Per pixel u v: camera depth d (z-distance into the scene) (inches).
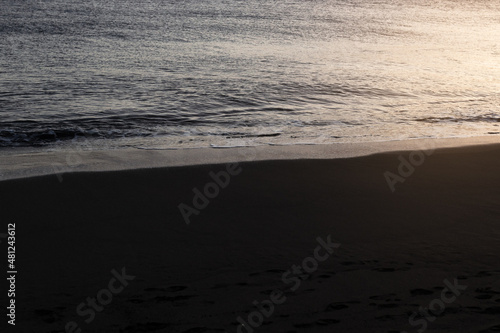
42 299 153.2
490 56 954.1
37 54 730.8
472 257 186.1
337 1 1875.0
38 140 372.2
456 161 312.3
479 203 243.4
